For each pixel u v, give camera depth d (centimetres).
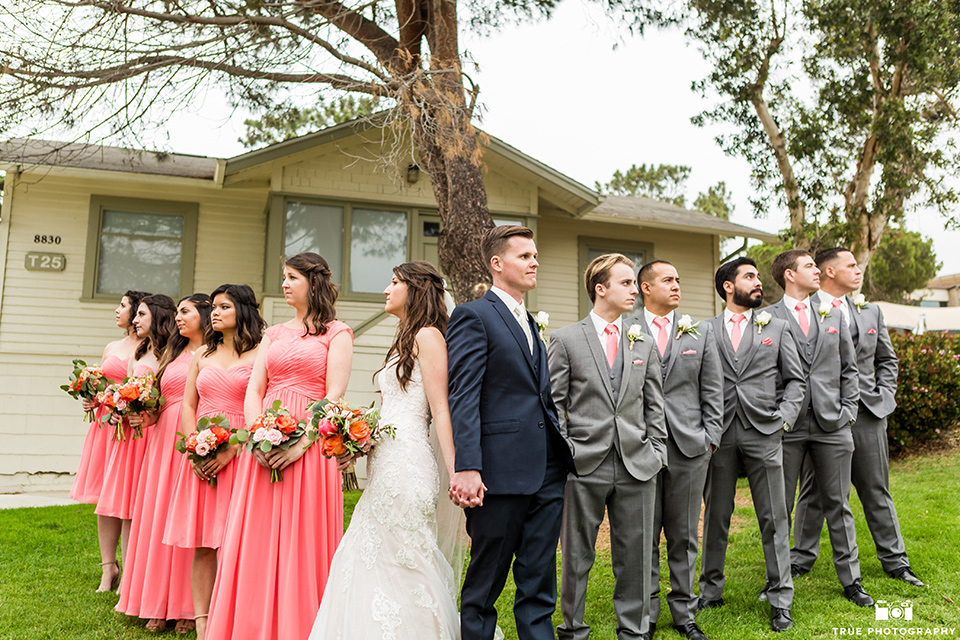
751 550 552
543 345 329
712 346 420
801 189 1266
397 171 914
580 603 371
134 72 740
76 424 1095
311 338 391
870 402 461
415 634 290
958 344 911
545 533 304
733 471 437
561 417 381
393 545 301
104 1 707
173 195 1167
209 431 391
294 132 1091
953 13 1150
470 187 762
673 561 401
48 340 1101
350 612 296
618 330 392
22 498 960
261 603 350
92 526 703
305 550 358
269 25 761
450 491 285
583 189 1182
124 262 1144
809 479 492
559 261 1327
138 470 483
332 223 1153
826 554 521
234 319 437
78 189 1135
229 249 1180
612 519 374
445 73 767
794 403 425
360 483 1005
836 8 1158
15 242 1107
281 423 352
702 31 1191
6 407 1077
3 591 479
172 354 486
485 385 306
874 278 3300
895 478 757
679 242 1393
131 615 427
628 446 368
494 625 299
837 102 1209
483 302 316
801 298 474
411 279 336
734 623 404
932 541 514
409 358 328
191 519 396
